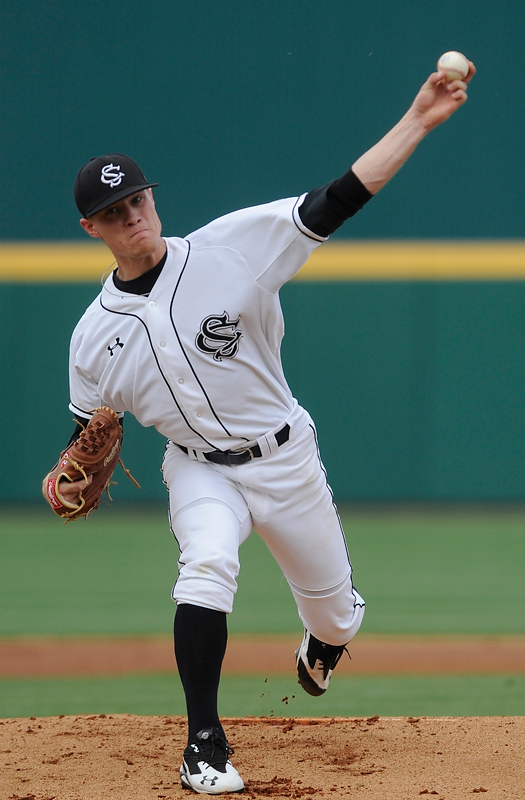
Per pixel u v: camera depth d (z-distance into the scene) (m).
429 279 37.91
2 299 38.09
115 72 41.69
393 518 36.28
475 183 41.50
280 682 17.88
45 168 41.69
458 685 17.66
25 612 23.45
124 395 10.55
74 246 40.81
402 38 41.31
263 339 10.40
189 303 9.98
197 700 9.68
